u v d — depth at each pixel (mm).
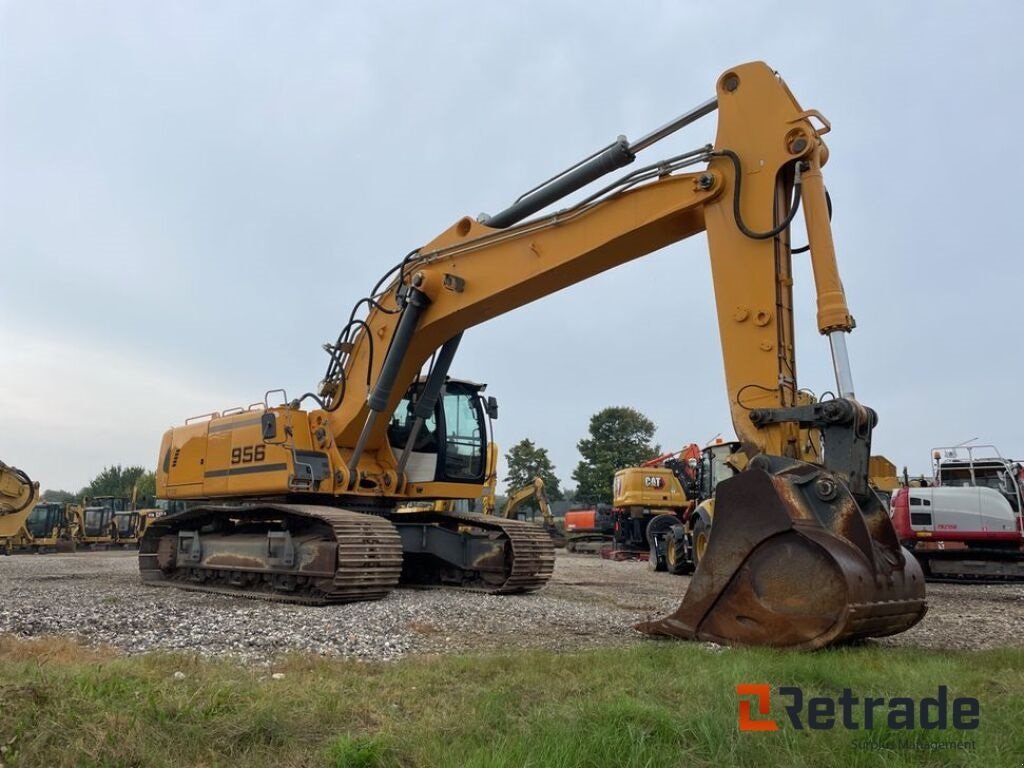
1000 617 9938
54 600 10297
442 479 12797
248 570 11656
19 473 27562
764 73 7711
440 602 10344
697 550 16562
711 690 4488
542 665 5418
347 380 11930
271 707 4051
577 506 48781
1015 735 3781
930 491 16828
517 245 9742
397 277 11359
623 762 3334
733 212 7648
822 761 3492
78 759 3240
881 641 7367
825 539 6117
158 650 6215
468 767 3271
